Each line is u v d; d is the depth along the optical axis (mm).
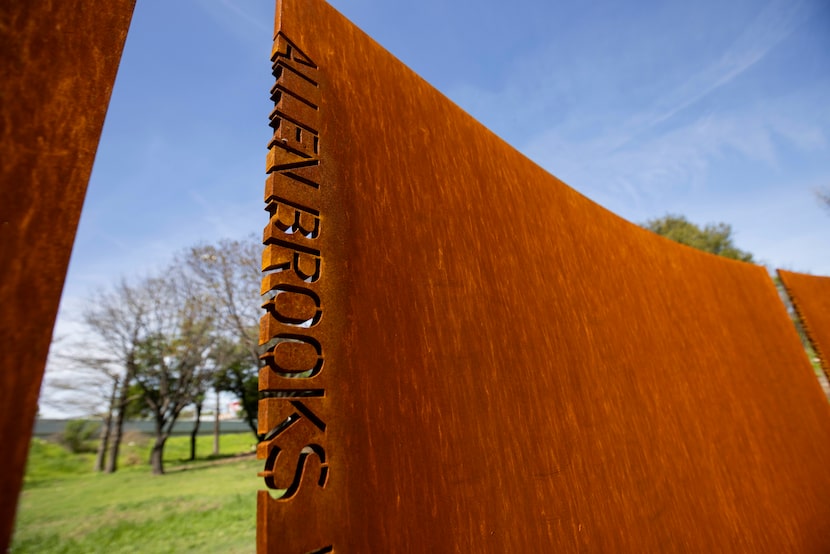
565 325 2719
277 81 1479
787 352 6125
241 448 29719
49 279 820
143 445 26531
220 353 18656
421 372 1645
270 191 1319
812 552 4172
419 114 2162
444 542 1487
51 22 961
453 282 1979
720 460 3736
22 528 8641
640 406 3111
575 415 2457
